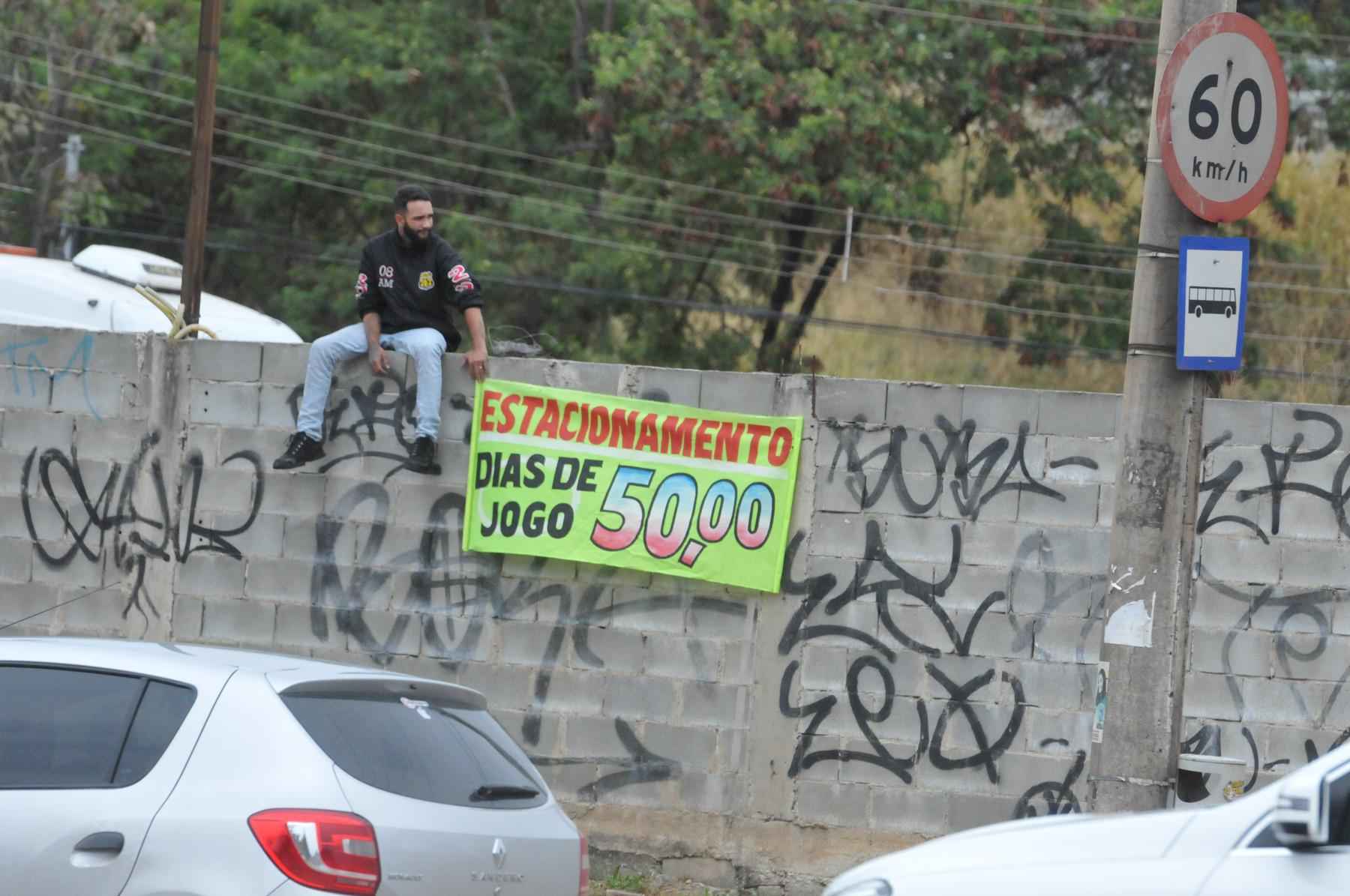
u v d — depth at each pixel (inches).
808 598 716.0
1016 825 400.8
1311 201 2114.9
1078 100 2123.5
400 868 420.5
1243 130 551.5
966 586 703.1
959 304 2273.6
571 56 2348.7
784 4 1990.7
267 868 406.9
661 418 733.3
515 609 743.1
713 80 1946.4
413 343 748.6
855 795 706.8
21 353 803.4
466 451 751.1
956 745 699.4
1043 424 699.4
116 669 460.4
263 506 767.7
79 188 2162.9
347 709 454.6
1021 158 2135.8
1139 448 552.4
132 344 789.2
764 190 1942.7
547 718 735.7
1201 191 548.1
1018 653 697.0
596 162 2250.2
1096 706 557.0
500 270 2087.8
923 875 376.8
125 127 2380.7
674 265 2148.1
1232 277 544.4
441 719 484.1
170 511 778.2
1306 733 673.6
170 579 774.5
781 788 713.0
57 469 796.0
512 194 2241.6
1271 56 556.1
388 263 757.3
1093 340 2178.9
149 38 2272.4
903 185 2004.2
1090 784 554.3
